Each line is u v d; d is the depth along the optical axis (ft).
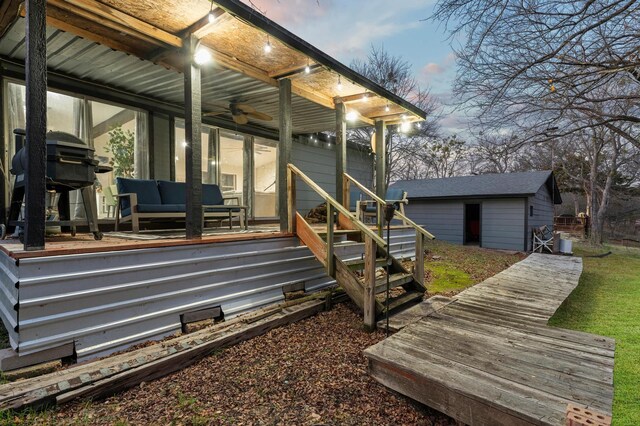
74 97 17.98
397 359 8.23
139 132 20.77
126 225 19.03
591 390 6.84
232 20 11.14
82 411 7.30
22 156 12.35
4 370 7.89
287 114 15.87
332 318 13.53
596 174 54.54
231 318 12.44
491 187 45.37
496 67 15.07
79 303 9.06
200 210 12.17
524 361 8.18
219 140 25.30
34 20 8.58
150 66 16.33
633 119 16.80
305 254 15.87
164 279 10.79
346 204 19.77
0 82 15.48
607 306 18.30
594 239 53.93
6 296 9.28
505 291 16.35
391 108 20.93
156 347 9.61
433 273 23.56
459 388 6.93
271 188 30.07
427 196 47.39
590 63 13.62
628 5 11.62
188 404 7.70
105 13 10.53
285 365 9.62
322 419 7.31
